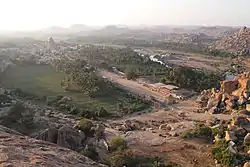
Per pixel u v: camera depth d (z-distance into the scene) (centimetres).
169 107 9806
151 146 6397
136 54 19625
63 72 14462
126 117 8731
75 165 2286
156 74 14500
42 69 15788
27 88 11544
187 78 12406
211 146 6272
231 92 9438
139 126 7875
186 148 6256
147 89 12156
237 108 8500
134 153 5869
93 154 5475
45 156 2312
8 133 3038
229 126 6794
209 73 14125
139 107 9569
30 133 6009
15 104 8031
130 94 11094
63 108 9125
